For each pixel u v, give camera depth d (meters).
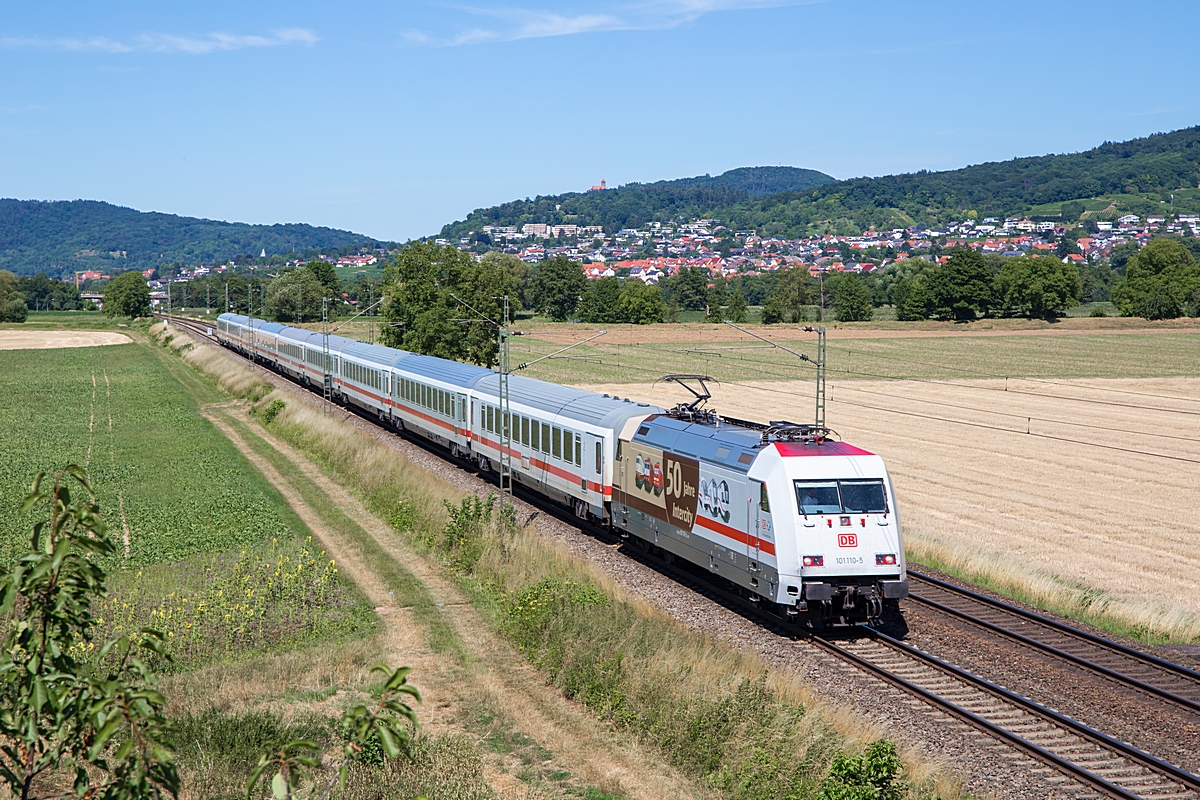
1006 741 16.84
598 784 15.48
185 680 19.58
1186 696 19.12
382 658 21.39
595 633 20.75
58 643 7.31
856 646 22.05
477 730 17.67
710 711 16.80
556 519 35.47
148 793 7.20
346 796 14.44
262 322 96.75
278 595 25.09
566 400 35.34
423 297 78.19
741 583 23.86
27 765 7.43
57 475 7.34
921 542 32.03
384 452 45.38
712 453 25.36
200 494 40.41
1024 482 45.69
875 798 13.34
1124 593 27.86
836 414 67.50
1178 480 46.31
